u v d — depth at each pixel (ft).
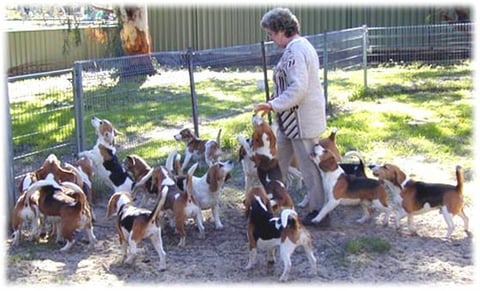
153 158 26.11
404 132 30.19
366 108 36.86
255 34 63.41
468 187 22.07
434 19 59.26
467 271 15.80
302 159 18.61
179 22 64.95
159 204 16.02
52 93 22.93
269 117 24.22
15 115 22.89
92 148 22.76
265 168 18.19
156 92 28.19
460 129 30.58
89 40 61.26
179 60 29.27
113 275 15.93
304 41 17.76
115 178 20.54
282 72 17.83
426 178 23.26
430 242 17.69
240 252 17.30
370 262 16.33
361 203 18.85
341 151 26.91
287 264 15.11
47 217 17.63
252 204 15.87
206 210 20.63
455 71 47.93
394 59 52.85
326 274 15.66
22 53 61.26
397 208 18.48
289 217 15.17
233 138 29.01
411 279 15.40
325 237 18.04
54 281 15.58
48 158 19.04
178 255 17.11
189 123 30.45
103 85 24.40
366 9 61.16
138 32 51.19
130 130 26.40
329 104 36.73
